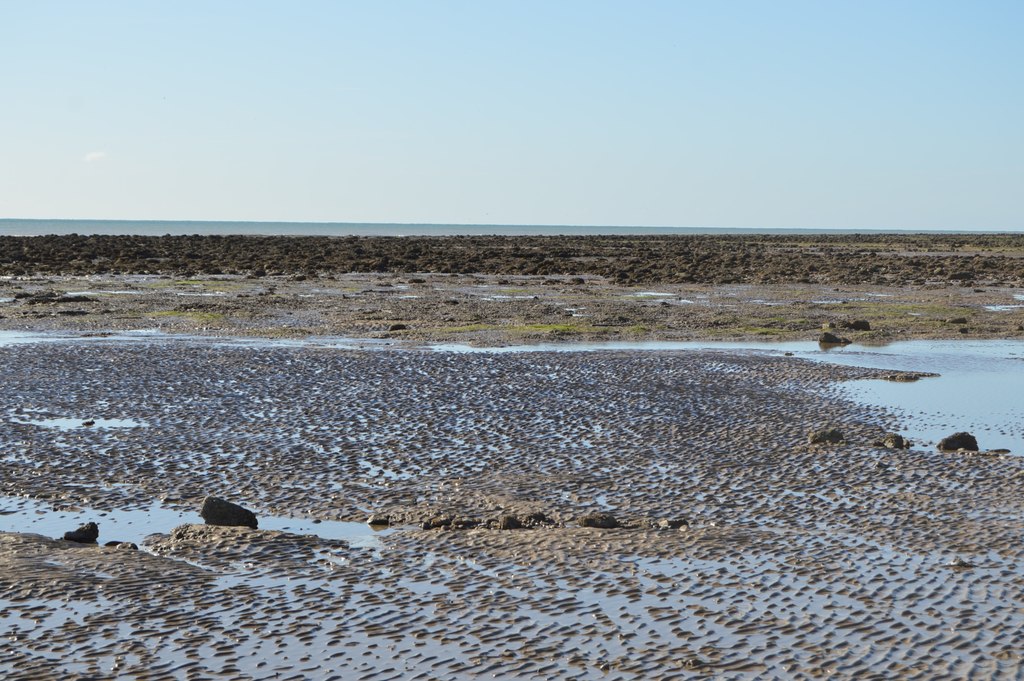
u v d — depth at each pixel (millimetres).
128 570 14344
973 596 13562
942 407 27469
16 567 14312
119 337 41438
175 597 13430
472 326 45094
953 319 48781
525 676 11273
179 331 43688
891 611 13055
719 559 15016
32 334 42375
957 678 11195
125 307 51781
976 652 11852
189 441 22812
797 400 28078
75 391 28656
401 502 18391
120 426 24359
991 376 32906
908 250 135500
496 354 36688
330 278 75250
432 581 14125
